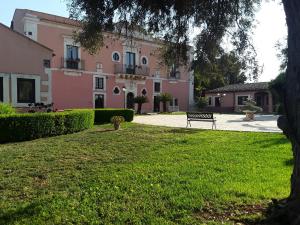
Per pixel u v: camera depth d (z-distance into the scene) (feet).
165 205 16.69
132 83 132.16
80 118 47.93
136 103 130.11
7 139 37.60
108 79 124.67
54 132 42.45
